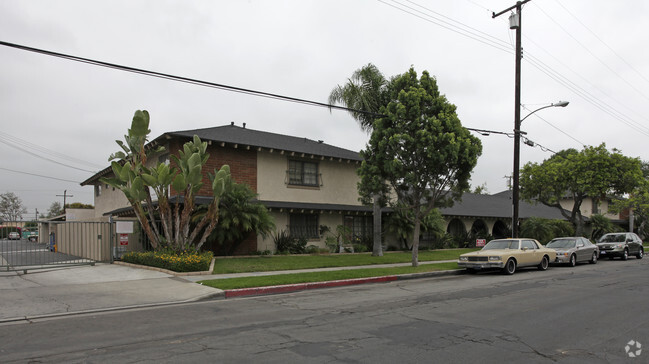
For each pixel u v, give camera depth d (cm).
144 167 1546
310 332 721
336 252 2289
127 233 1706
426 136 1606
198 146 1605
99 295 1057
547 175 2756
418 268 1712
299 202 2241
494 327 767
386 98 2156
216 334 705
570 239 2216
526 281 1473
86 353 597
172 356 583
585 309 941
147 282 1246
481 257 1695
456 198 1789
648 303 1021
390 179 1750
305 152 2214
